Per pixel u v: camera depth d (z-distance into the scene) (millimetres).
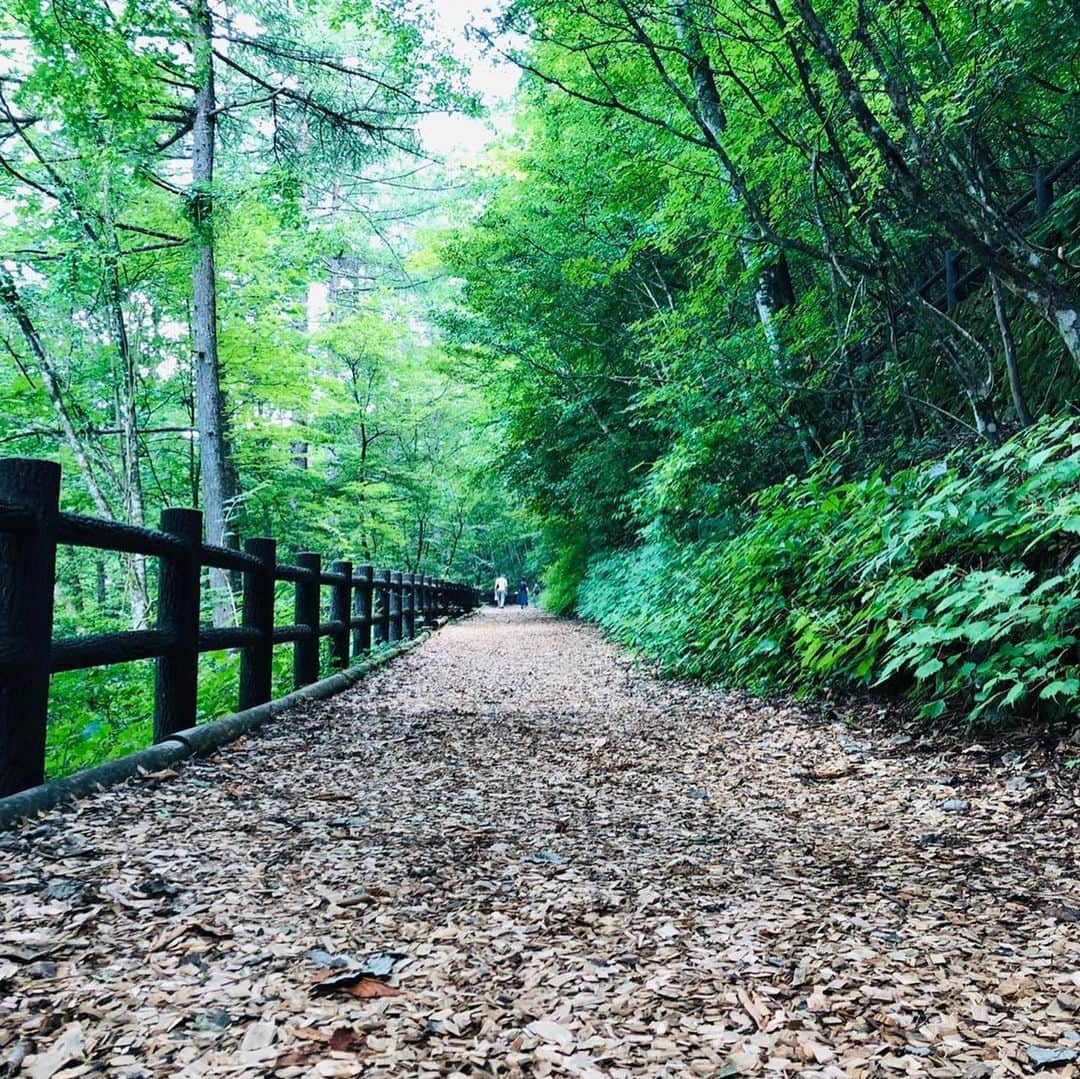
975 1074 1475
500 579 34469
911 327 7348
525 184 12828
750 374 7355
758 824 3195
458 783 3816
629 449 13711
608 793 3705
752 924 2168
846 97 4066
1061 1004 1729
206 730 4309
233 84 14344
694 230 7555
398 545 27109
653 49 5383
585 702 6629
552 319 13008
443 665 9562
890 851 2826
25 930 1936
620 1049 1544
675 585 9641
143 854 2523
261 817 3051
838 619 5262
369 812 3223
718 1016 1683
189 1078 1383
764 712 5492
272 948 1926
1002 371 6020
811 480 6453
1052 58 4949
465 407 26484
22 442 13203
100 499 12008
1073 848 2746
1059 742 3670
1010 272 3957
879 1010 1710
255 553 5598
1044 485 4070
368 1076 1412
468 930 2105
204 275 13406
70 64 9555
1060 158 6582
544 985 1806
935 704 4066
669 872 2604
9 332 12008
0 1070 1387
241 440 17578
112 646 3568
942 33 5215
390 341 22344
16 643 2955
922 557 4676
